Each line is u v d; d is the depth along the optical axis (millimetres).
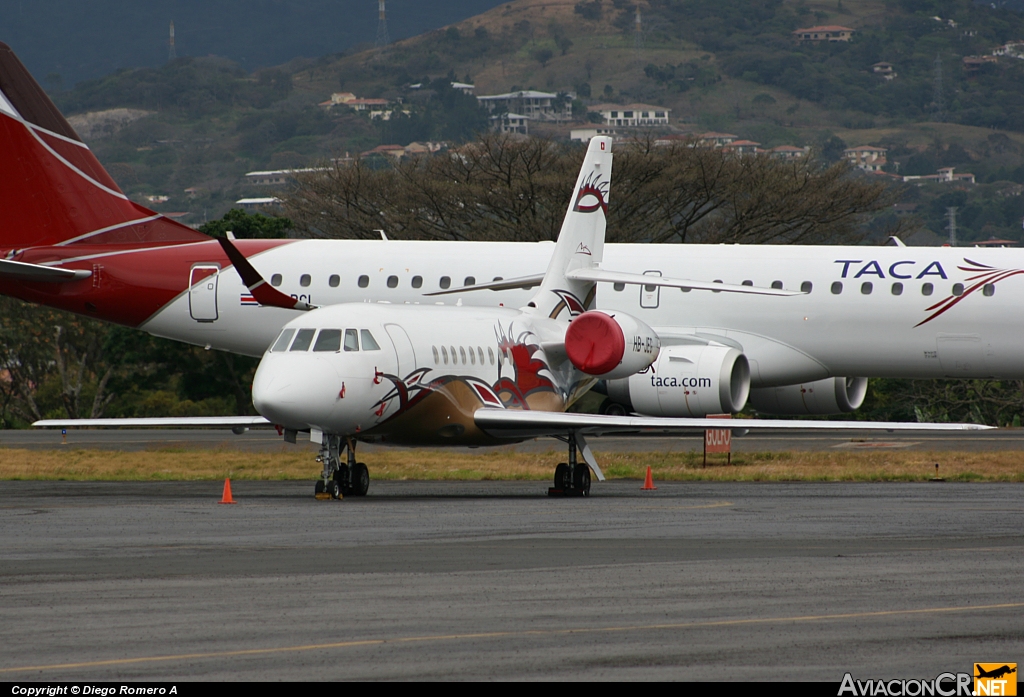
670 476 114625
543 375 109250
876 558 58188
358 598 48156
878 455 130875
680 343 145500
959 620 44562
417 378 91500
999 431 173875
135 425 92500
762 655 39750
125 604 46938
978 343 142625
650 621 44312
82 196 160000
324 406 85188
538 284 119062
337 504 85875
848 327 146500
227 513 78625
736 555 59188
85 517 76188
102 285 159000
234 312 157875
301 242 161625
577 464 97812
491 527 70688
